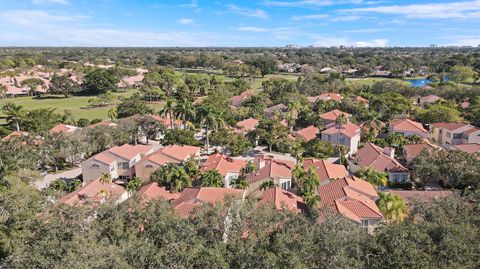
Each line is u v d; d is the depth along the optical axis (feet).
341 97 398.83
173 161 206.08
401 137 246.27
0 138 244.22
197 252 81.82
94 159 199.41
